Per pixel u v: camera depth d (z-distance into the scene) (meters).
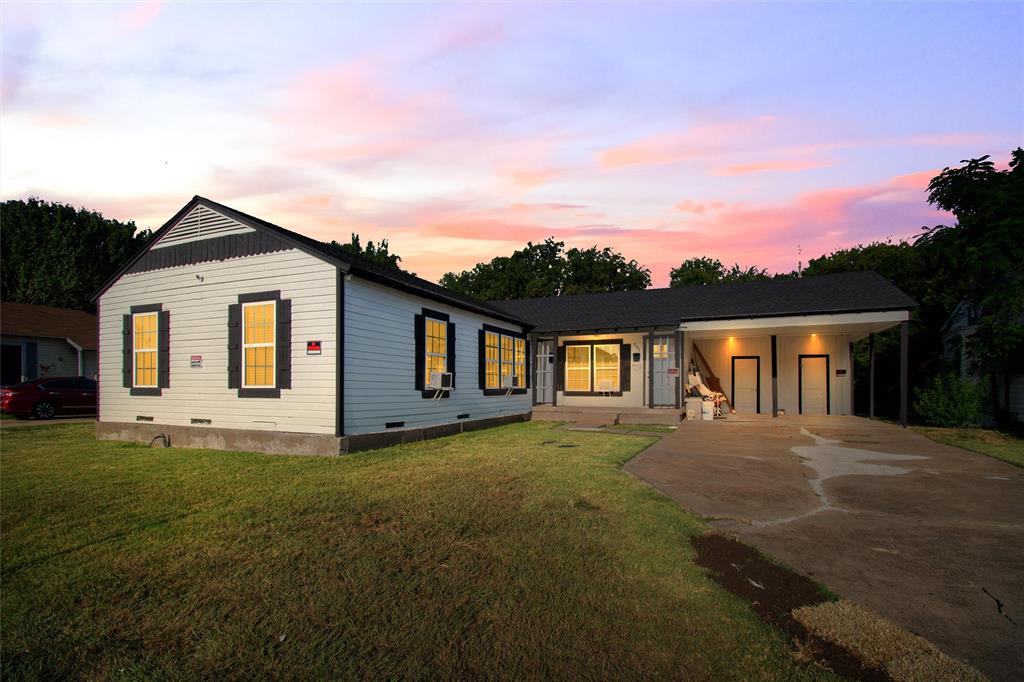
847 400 19.66
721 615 3.48
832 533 5.23
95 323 27.16
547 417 17.88
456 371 13.73
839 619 3.43
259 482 7.19
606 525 5.32
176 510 5.81
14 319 23.53
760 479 7.73
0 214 36.78
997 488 7.23
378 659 2.97
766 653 3.03
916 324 22.28
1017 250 14.41
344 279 9.79
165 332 11.55
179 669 2.90
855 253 31.83
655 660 2.96
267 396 10.22
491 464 8.58
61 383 18.78
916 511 6.05
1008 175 15.05
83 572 4.15
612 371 19.30
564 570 4.18
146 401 11.76
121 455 9.62
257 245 10.52
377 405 10.63
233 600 3.68
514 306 23.28
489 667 2.90
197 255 11.21
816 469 8.55
